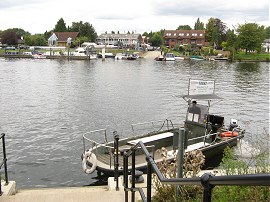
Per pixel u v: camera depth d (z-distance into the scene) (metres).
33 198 6.15
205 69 72.62
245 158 7.53
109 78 52.88
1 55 103.25
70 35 145.50
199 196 5.24
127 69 70.12
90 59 100.62
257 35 108.94
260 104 32.84
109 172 11.08
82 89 40.16
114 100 32.84
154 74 60.25
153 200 5.56
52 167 14.20
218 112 28.91
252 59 102.50
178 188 5.34
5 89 39.25
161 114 26.89
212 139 14.66
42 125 22.17
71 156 15.77
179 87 43.25
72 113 26.31
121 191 6.41
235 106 31.58
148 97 34.94
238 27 110.75
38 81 47.66
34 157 15.52
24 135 19.56
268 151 6.76
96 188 6.84
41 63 83.44
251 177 1.46
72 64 82.00
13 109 27.61
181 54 117.75
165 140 13.75
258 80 53.62
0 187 6.09
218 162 13.74
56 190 6.68
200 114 14.41
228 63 93.31
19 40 143.25
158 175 2.82
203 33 139.50
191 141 14.18
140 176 6.80
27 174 13.38
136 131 21.55
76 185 12.25
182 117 26.03
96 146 12.33
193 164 6.01
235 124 16.25
